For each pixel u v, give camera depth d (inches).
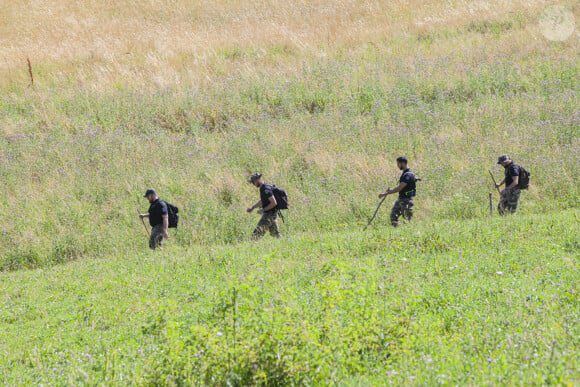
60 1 6501.0
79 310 1544.0
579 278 1270.9
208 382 872.9
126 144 3245.6
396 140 3048.7
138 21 5915.4
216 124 3513.8
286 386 851.4
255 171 2910.9
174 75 4190.5
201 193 2709.2
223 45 4805.6
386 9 5580.7
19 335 1401.3
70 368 1074.7
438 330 1050.1
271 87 3873.0
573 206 2374.5
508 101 3420.3
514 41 4340.6
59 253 2413.9
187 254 1967.3
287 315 958.4
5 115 3666.3
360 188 2630.4
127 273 1872.5
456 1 5516.7
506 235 1759.4
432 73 3878.0
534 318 1028.5
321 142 3110.2
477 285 1309.1
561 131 2972.4
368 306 1109.7
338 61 4264.3
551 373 775.1
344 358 911.0
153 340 1183.6
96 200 2765.7
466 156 2839.6
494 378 778.2
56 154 3164.4
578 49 4082.2
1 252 2423.7
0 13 6102.4
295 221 2438.5
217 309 1054.4
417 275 1446.9
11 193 2847.0
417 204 2490.2
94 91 3959.2
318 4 6003.9
